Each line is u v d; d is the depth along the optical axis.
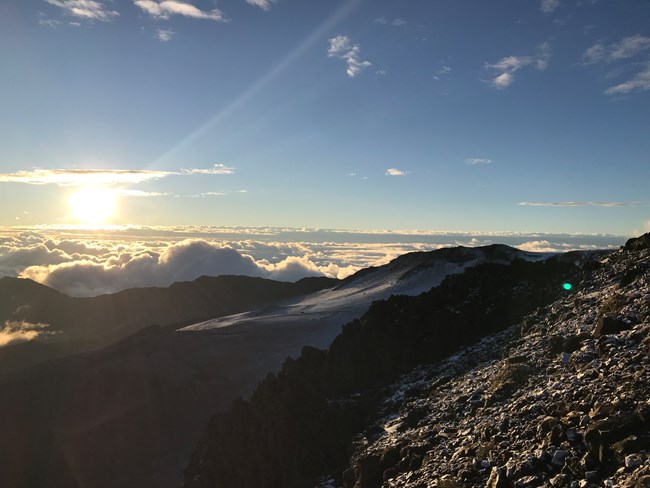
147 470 112.88
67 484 112.81
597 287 35.50
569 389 21.14
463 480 19.31
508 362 29.22
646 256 35.06
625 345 22.33
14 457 120.50
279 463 41.62
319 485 34.75
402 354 49.38
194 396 138.38
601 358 22.44
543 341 29.89
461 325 50.09
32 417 134.50
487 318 50.19
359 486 27.12
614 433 16.02
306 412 44.47
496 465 19.09
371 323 53.31
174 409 133.38
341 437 38.62
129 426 127.69
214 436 54.72
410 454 25.25
